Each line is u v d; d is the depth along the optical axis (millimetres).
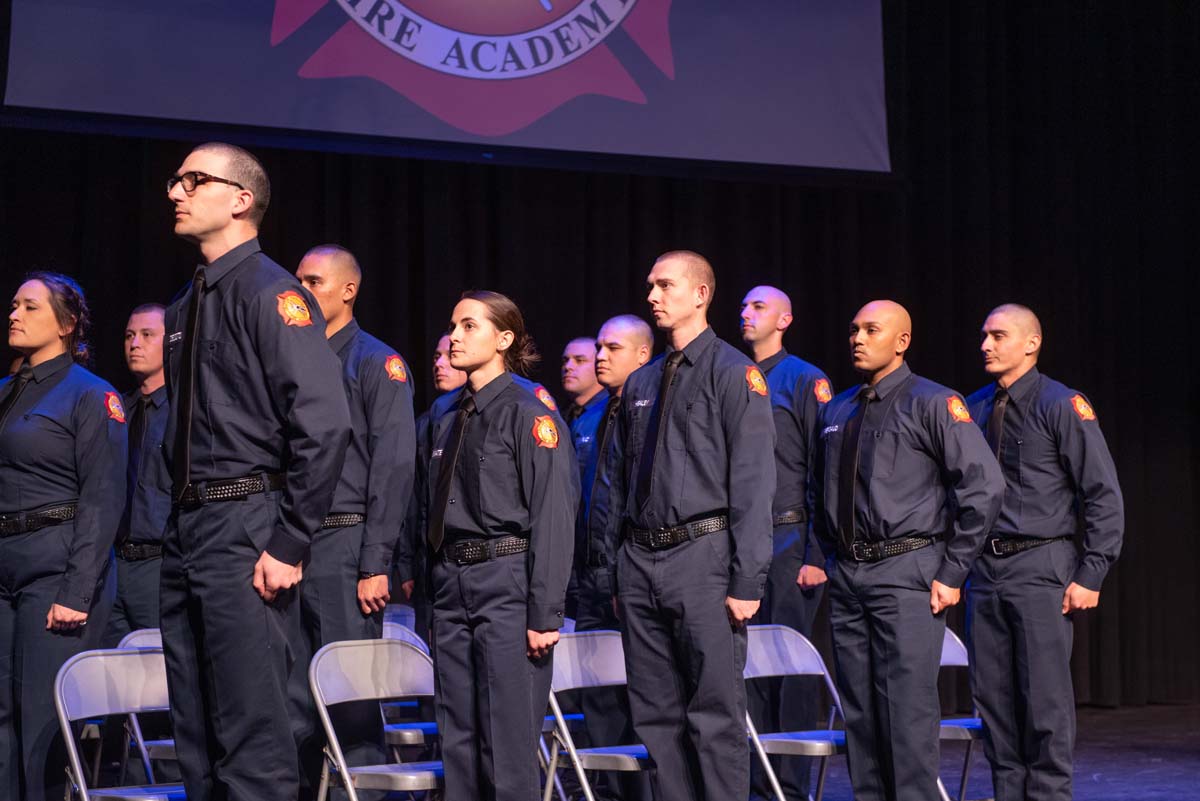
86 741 4941
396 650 3705
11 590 3791
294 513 2809
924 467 4184
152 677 3387
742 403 3865
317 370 2855
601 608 4949
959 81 8016
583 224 7113
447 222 6793
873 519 4141
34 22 5379
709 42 6406
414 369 6789
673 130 6312
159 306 5012
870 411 4273
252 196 2980
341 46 5828
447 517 3691
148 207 6277
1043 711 4543
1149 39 8531
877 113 6676
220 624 2801
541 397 4016
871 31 6699
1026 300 8133
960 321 7957
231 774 2797
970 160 7969
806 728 4941
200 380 2881
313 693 3398
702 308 4078
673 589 3840
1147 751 6508
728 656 3826
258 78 5688
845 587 4215
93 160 6285
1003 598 4648
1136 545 8273
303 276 4289
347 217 6695
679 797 3828
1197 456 8547
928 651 4098
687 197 7320
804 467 5086
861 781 4156
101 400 3908
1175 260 8523
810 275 7676
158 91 5531
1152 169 8523
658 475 3912
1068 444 4648
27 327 3891
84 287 6230
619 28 6258
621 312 7180
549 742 4609
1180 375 8508
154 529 4758
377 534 4074
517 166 6566
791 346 7555
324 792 3420
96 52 5453
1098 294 8320
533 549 3611
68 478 3863
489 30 6062
